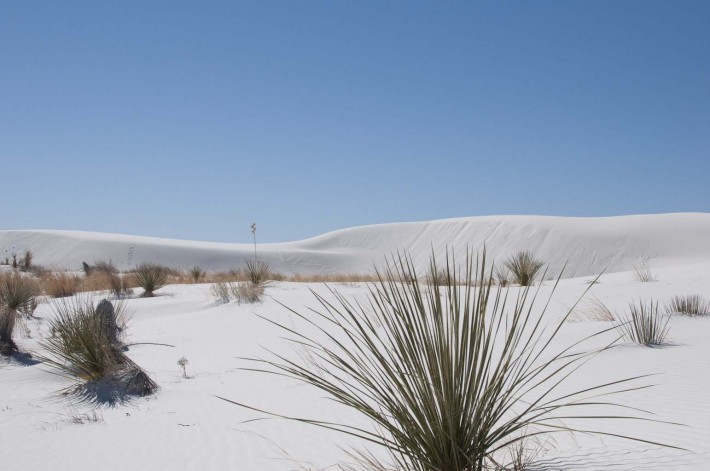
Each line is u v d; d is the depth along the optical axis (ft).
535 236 219.41
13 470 16.46
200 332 48.65
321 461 15.19
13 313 38.81
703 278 55.26
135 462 16.70
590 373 22.67
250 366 33.06
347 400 10.32
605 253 200.44
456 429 9.78
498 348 29.63
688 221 213.25
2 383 29.19
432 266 10.22
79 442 19.04
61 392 26.91
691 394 18.07
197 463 16.29
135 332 50.62
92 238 266.57
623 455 11.12
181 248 264.31
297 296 62.03
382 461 13.94
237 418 21.30
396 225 303.89
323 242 309.01
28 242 265.34
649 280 58.29
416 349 9.93
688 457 10.59
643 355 25.46
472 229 249.55
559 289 54.44
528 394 19.98
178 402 24.70
